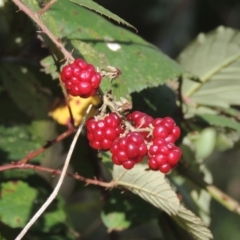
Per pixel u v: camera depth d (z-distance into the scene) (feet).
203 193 2.30
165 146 1.68
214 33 2.26
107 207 2.06
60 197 2.07
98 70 1.69
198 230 1.89
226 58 2.27
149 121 1.70
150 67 2.01
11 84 2.28
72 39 1.97
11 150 2.15
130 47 2.03
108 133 1.68
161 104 2.12
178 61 2.29
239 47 2.25
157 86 2.04
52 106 2.11
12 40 2.23
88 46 1.91
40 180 2.08
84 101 1.95
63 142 2.23
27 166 1.87
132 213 2.06
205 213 2.30
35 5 1.87
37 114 2.31
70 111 1.85
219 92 2.28
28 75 2.26
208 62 2.27
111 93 1.76
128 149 1.67
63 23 2.01
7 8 2.17
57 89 2.19
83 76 1.67
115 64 1.98
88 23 2.03
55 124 2.27
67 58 1.70
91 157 2.20
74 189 2.25
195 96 2.27
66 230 2.04
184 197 2.22
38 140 2.20
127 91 1.90
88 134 1.70
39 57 2.26
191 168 2.28
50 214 2.03
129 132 1.69
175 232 2.18
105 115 1.70
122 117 1.69
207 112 2.25
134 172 1.85
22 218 1.99
